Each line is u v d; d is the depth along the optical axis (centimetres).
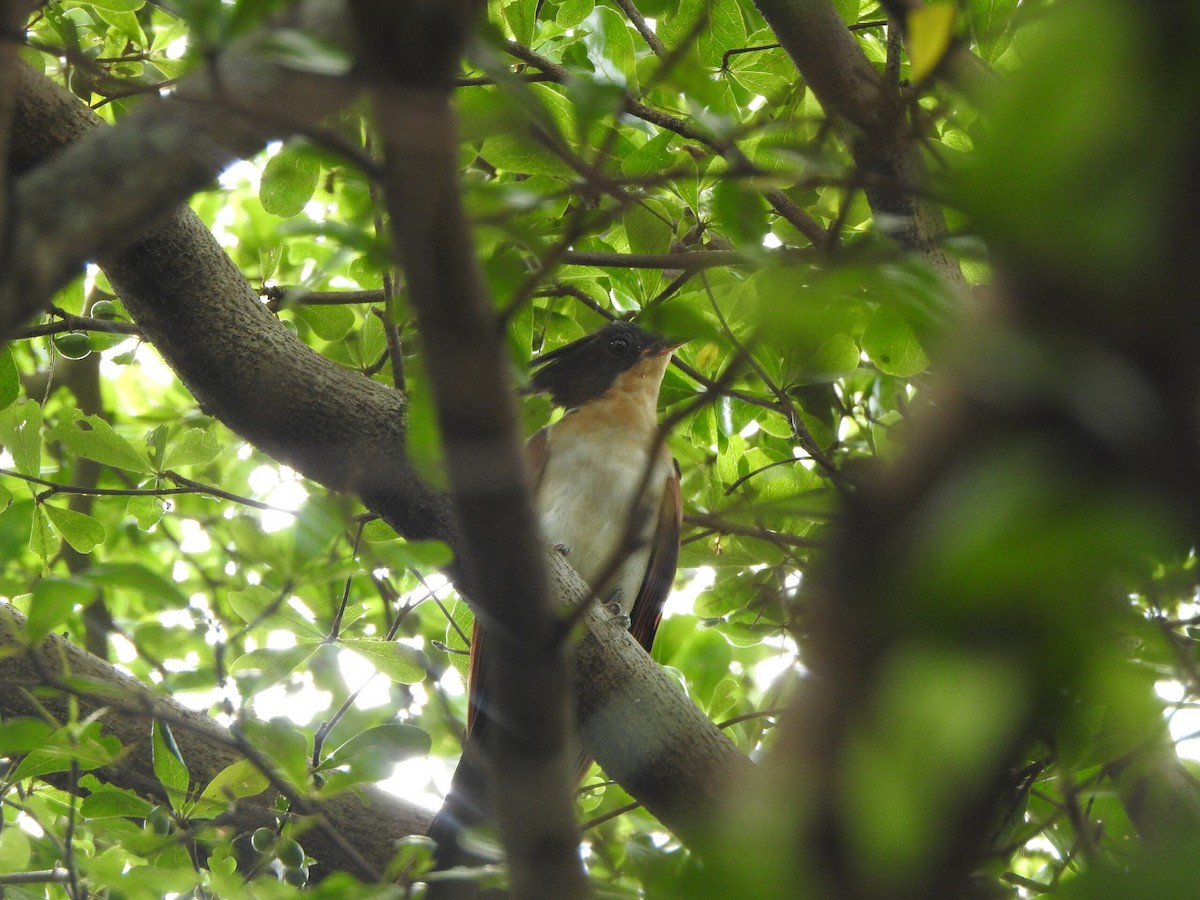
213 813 627
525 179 855
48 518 780
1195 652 404
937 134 574
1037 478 158
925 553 168
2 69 318
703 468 924
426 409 354
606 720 637
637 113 699
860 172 282
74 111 583
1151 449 157
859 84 630
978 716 174
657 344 1013
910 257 244
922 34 282
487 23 314
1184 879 194
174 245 642
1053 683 171
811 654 195
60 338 768
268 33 283
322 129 289
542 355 946
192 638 562
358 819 776
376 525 855
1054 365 161
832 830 189
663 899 205
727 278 720
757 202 321
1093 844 478
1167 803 533
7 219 303
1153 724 384
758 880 190
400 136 258
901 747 183
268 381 659
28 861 687
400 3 239
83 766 569
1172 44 143
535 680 349
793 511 239
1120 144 149
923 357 666
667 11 768
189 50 430
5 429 770
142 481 838
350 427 661
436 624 1156
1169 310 154
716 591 824
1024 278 168
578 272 866
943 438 178
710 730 642
